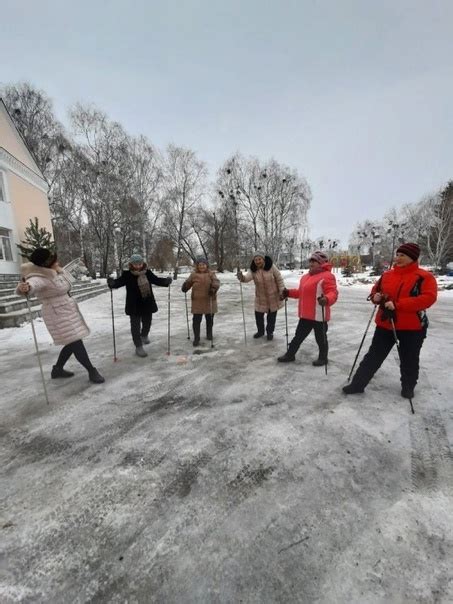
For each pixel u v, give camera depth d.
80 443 2.63
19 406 3.33
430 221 40.41
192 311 5.40
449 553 1.58
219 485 2.11
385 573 1.50
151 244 28.80
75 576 1.53
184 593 1.44
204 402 3.32
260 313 5.77
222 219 33.19
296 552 1.62
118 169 24.30
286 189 31.61
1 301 8.57
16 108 24.17
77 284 14.25
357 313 8.44
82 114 23.52
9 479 2.21
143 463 2.35
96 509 1.93
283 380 3.85
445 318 7.60
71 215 24.89
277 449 2.47
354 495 1.98
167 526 1.80
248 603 1.39
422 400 3.26
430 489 2.02
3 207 14.51
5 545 1.69
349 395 3.40
